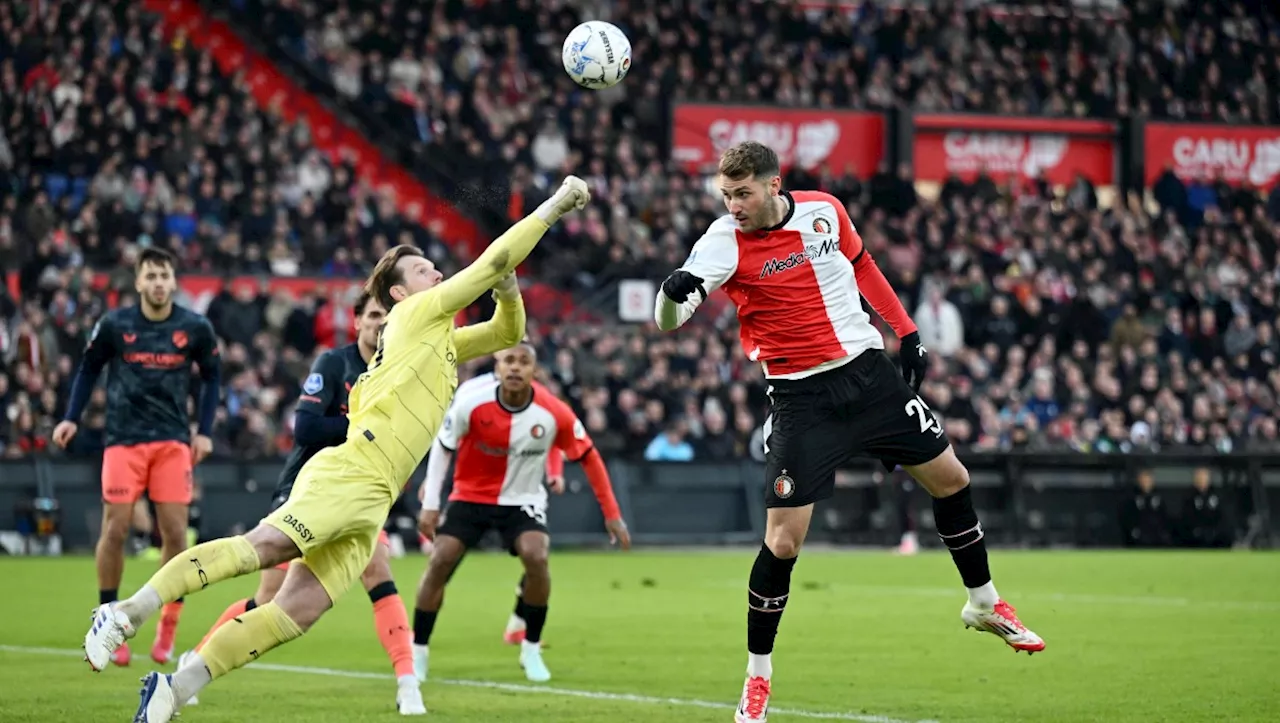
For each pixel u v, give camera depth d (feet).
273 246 122.01
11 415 104.12
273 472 104.68
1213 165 163.02
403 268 34.47
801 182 145.07
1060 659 48.62
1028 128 158.92
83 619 61.36
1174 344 136.15
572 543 109.60
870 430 34.30
